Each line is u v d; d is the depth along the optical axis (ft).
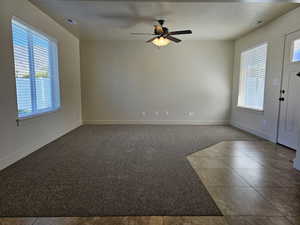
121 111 20.93
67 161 10.38
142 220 5.78
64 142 13.97
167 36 13.94
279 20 13.33
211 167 9.62
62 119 16.16
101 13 12.88
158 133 16.83
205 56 20.29
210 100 20.81
